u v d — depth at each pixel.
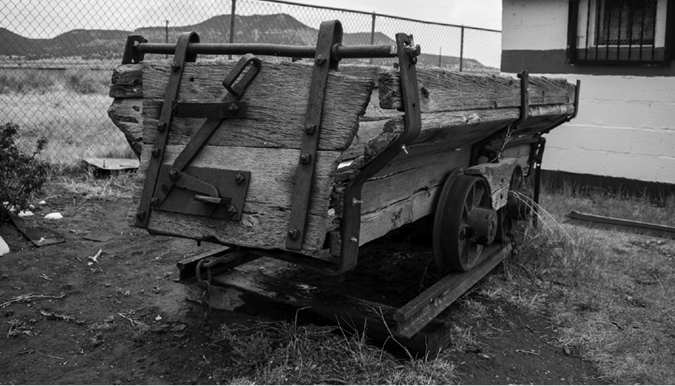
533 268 4.63
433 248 3.58
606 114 7.77
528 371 3.12
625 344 3.45
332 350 3.03
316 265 2.68
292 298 3.35
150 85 2.84
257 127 2.58
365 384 2.79
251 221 2.55
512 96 3.79
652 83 7.38
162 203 2.75
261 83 2.57
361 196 2.70
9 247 4.57
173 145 2.77
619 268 4.93
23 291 3.87
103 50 8.59
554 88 4.73
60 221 5.32
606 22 7.62
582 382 3.05
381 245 5.12
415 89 2.43
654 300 4.18
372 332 3.11
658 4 7.20
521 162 5.20
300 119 2.49
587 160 8.00
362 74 4.21
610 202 7.34
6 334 3.28
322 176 2.42
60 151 7.66
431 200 3.54
